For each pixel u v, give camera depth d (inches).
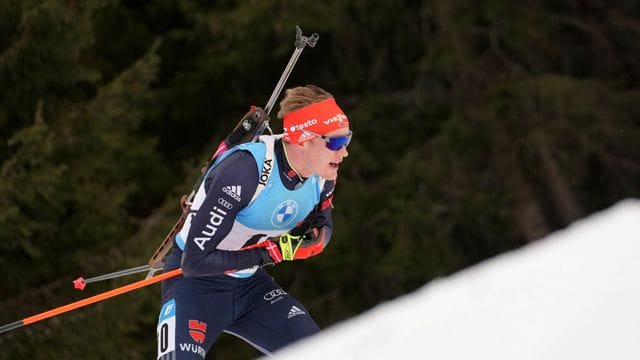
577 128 1715.1
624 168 1817.2
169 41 1702.8
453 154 1713.8
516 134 1706.4
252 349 1676.9
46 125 1210.0
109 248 1385.3
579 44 1851.6
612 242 160.4
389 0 1743.4
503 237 1763.0
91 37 1381.6
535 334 145.5
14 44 1299.2
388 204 1708.9
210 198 463.2
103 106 1327.5
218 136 1707.7
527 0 1733.5
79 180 1355.8
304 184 481.4
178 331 496.4
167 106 1706.4
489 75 1732.3
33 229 1267.2
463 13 1702.8
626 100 1729.8
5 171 1217.4
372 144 1750.7
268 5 1592.0
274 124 1727.4
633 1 1829.5
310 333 512.7
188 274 476.7
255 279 530.3
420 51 1790.1
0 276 1326.3
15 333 1327.5
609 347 138.9
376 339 156.9
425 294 168.6
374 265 1759.4
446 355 147.4
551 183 1734.7
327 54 1795.0
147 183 1622.8
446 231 1729.8
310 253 499.5
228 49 1664.6
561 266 159.5
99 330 1349.7
